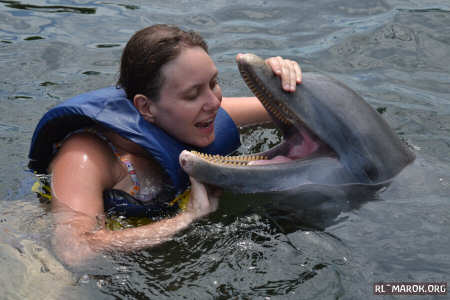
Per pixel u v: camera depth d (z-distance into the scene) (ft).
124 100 11.31
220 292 8.98
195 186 10.99
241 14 22.79
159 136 11.16
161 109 11.03
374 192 11.52
